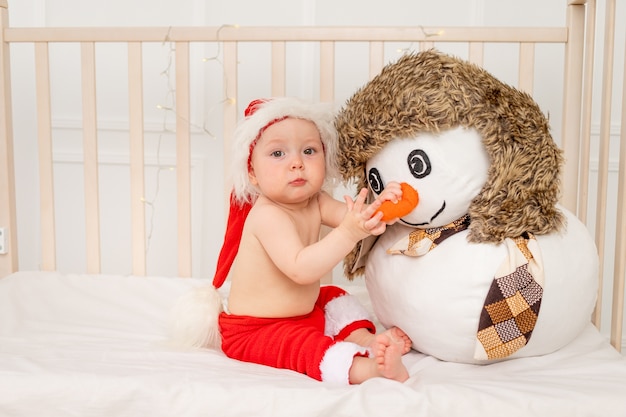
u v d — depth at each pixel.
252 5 1.80
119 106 1.86
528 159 0.97
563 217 1.05
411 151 0.99
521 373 0.96
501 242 0.98
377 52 1.45
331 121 1.10
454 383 0.88
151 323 1.26
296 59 1.81
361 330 1.13
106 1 1.83
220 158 1.86
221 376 0.91
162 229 1.92
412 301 1.01
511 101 0.99
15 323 1.23
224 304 1.33
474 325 0.97
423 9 1.78
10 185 1.56
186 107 1.51
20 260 1.94
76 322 1.26
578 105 1.43
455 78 0.97
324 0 1.79
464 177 0.98
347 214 0.97
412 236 1.05
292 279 1.02
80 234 1.93
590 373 0.95
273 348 1.02
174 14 1.83
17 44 1.87
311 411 0.83
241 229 1.17
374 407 0.84
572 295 1.00
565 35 1.42
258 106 1.09
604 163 1.25
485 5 1.76
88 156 1.55
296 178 1.03
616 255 1.20
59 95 1.87
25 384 0.87
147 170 1.90
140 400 0.86
